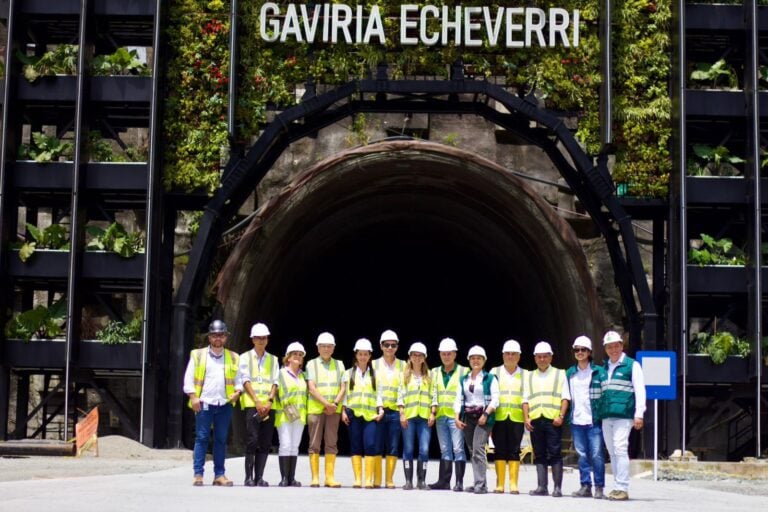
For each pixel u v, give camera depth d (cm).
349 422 1972
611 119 3153
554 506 1614
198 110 3228
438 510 1466
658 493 2098
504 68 3238
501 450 1925
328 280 4791
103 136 3328
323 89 3428
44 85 3109
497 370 1941
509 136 3650
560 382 1892
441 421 1981
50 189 3094
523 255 3809
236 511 1367
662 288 3278
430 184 3619
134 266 3073
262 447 1938
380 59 3225
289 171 3578
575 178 3266
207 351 1886
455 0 3219
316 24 3206
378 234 4422
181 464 2681
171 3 3259
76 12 3117
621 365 1812
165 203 3238
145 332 3044
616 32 3266
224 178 3142
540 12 3219
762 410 3231
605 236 3241
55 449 2841
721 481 2655
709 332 3369
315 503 1520
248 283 3253
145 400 3052
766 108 3127
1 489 1684
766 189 3100
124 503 1448
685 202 3103
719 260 3116
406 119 3634
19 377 3206
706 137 3266
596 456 1833
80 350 3056
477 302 4953
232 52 3156
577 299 3288
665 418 3084
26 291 3259
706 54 3306
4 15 3192
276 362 1942
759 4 3155
